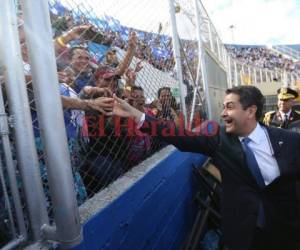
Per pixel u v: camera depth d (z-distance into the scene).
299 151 1.88
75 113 1.63
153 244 2.17
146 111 2.45
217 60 6.82
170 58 3.27
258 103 1.92
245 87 1.94
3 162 1.13
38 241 1.18
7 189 1.16
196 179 3.52
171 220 2.59
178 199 2.83
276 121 4.69
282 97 4.54
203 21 5.49
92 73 1.85
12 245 1.12
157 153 2.70
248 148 1.89
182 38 3.86
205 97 4.48
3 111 1.09
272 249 1.85
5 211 1.17
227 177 1.96
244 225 1.83
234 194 1.91
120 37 2.19
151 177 2.19
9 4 1.09
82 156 1.67
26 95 1.14
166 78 3.13
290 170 1.81
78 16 1.76
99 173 1.81
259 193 1.86
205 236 3.08
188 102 3.72
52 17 1.59
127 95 2.21
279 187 1.83
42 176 1.36
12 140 1.21
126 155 2.18
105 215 1.54
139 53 2.50
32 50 1.03
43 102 1.04
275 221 1.82
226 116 1.94
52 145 1.06
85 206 1.56
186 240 2.85
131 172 2.12
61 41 1.61
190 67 3.96
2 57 1.10
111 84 1.99
